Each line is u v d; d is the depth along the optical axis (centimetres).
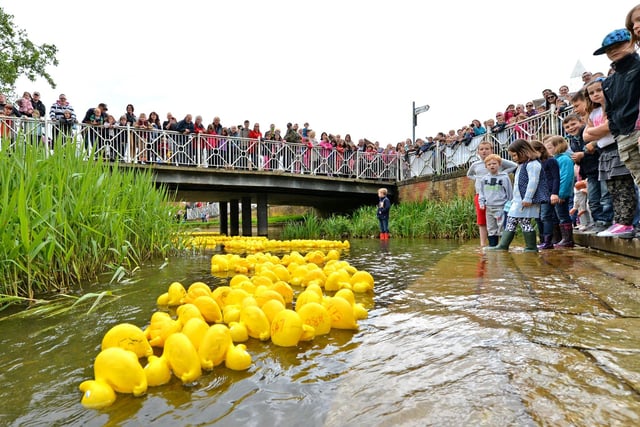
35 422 123
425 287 309
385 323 215
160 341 185
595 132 426
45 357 181
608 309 217
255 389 140
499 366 145
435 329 198
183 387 143
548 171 533
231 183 1336
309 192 1595
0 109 966
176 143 1241
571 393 121
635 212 426
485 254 533
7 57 1864
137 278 399
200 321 172
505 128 1133
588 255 462
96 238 421
